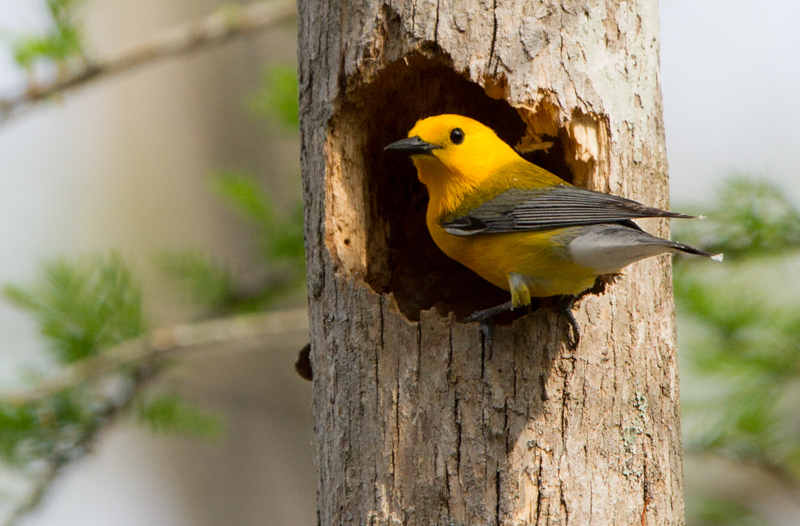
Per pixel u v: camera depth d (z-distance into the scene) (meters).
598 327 8.71
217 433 14.31
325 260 9.38
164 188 20.27
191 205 20.09
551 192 9.34
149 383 13.63
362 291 8.96
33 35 13.54
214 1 19.73
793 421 13.50
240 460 20.17
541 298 10.62
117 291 13.45
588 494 8.45
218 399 17.83
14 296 13.27
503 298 11.55
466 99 11.15
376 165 10.52
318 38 9.61
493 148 10.27
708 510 15.02
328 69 9.52
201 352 16.47
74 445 13.02
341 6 9.42
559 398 8.52
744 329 13.09
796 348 12.88
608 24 9.18
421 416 8.59
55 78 13.62
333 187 9.61
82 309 13.20
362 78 9.34
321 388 9.26
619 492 8.58
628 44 9.27
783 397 13.59
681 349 13.37
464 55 9.04
